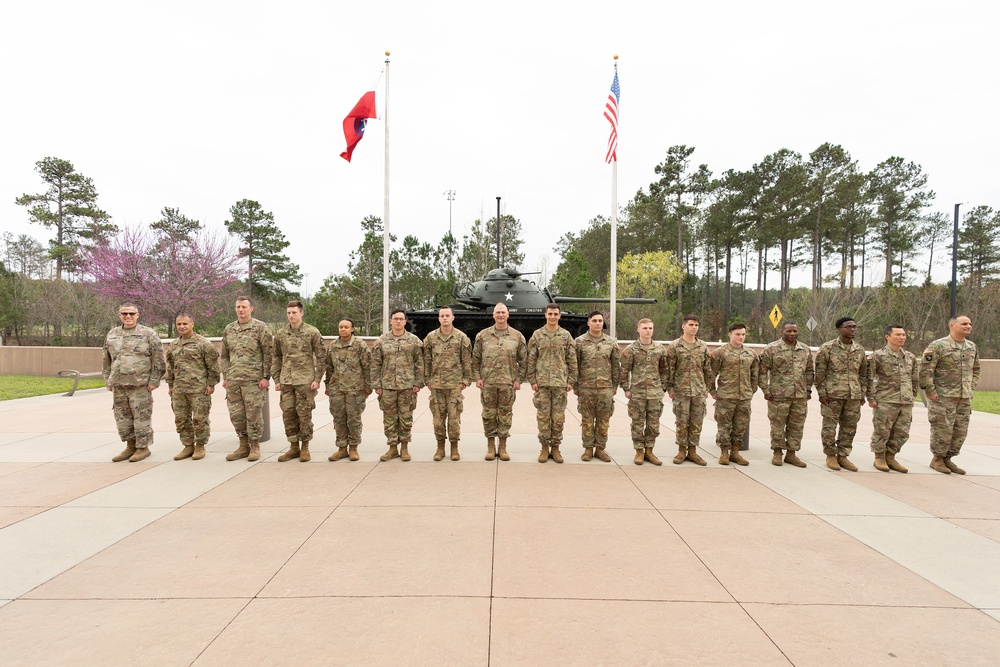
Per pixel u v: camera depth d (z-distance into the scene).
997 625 2.91
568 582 3.33
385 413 6.23
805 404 6.15
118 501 4.74
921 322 32.66
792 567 3.58
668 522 4.35
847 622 2.93
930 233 51.62
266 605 3.03
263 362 6.27
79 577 3.34
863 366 6.15
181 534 4.02
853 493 5.18
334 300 36.19
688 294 51.34
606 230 58.84
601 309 36.22
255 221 47.56
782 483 5.49
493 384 6.21
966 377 5.89
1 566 3.48
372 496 4.92
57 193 45.97
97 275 28.97
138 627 2.80
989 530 4.27
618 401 11.67
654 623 2.89
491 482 5.41
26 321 34.41
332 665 2.50
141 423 6.14
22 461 6.11
